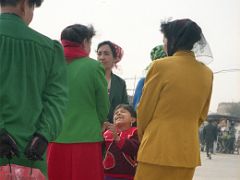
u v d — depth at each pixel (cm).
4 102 330
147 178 438
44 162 348
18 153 325
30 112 335
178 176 438
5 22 339
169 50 463
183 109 438
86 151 497
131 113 555
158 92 439
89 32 518
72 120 496
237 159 2341
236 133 3109
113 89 633
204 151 2855
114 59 639
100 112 512
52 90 348
